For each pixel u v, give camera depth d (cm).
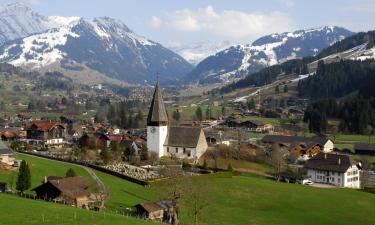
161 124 19462
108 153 16738
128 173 14988
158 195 12606
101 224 7894
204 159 19438
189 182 12175
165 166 15838
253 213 12106
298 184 16350
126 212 10338
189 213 11356
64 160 16838
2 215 7619
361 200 14250
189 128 19750
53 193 10312
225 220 11281
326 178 19000
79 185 10825
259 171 19212
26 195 10388
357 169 19075
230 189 14012
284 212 12469
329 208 13138
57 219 7781
